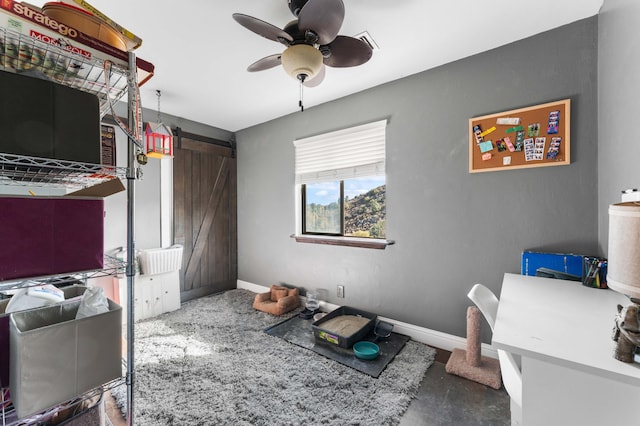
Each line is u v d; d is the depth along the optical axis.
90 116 0.81
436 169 2.20
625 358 0.73
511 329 0.94
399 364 1.93
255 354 2.08
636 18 1.17
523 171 1.85
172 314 2.87
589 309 1.12
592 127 1.63
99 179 1.08
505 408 1.51
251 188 3.72
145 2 1.48
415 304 2.32
